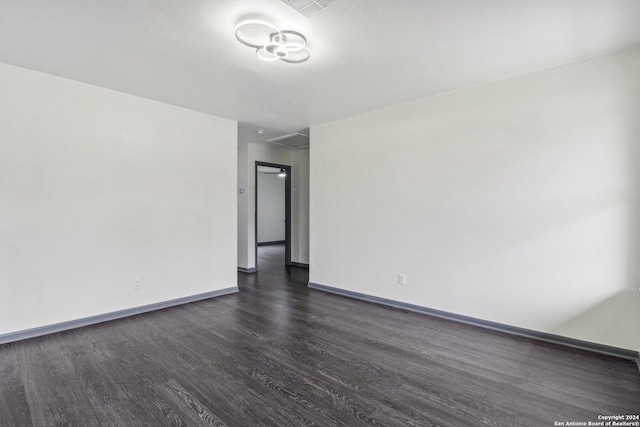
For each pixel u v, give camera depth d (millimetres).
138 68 2773
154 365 2336
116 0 1844
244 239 5824
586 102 2582
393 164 3758
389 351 2584
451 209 3303
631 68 2416
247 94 3391
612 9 1936
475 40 2311
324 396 1959
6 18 2021
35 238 2863
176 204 3822
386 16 2016
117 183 3354
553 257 2730
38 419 1745
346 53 2492
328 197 4441
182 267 3883
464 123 3211
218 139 4223
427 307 3490
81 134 3115
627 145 2430
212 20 2055
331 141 4406
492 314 3051
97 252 3221
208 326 3137
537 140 2803
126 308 3416
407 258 3646
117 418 1752
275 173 10391
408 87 3188
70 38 2281
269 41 2285
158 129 3654
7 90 2723
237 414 1783
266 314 3506
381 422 1720
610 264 2490
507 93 2957
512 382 2115
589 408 1838
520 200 2889
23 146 2803
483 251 3098
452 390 2025
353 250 4164
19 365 2334
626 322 2438
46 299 2916
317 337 2869
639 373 2215
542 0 1857
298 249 6426
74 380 2133
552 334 2732
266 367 2312
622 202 2445
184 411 1810
